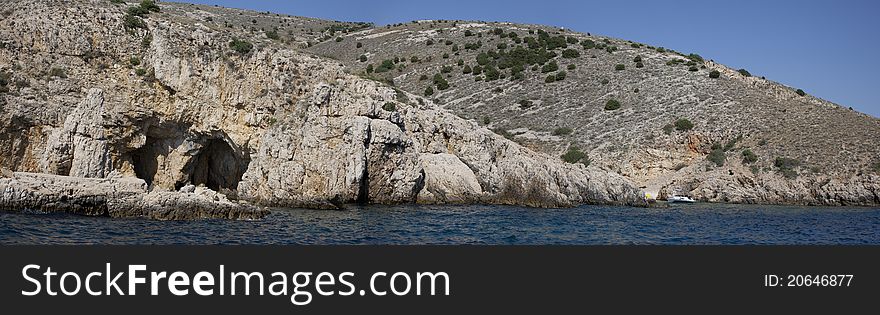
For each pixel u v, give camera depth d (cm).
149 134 4578
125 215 3219
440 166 5119
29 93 4156
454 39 12619
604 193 5619
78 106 4259
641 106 8650
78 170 4191
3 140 4028
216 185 5019
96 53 4497
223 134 4678
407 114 5188
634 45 11750
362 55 12081
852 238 3522
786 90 9631
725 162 7269
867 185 6312
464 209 4500
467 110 9012
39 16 4469
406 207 4519
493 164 5262
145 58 4594
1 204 3180
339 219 3606
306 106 4728
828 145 7212
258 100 4709
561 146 7700
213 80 4644
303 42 13338
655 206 5678
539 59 10562
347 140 4612
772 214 5100
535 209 4731
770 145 7400
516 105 9062
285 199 4331
